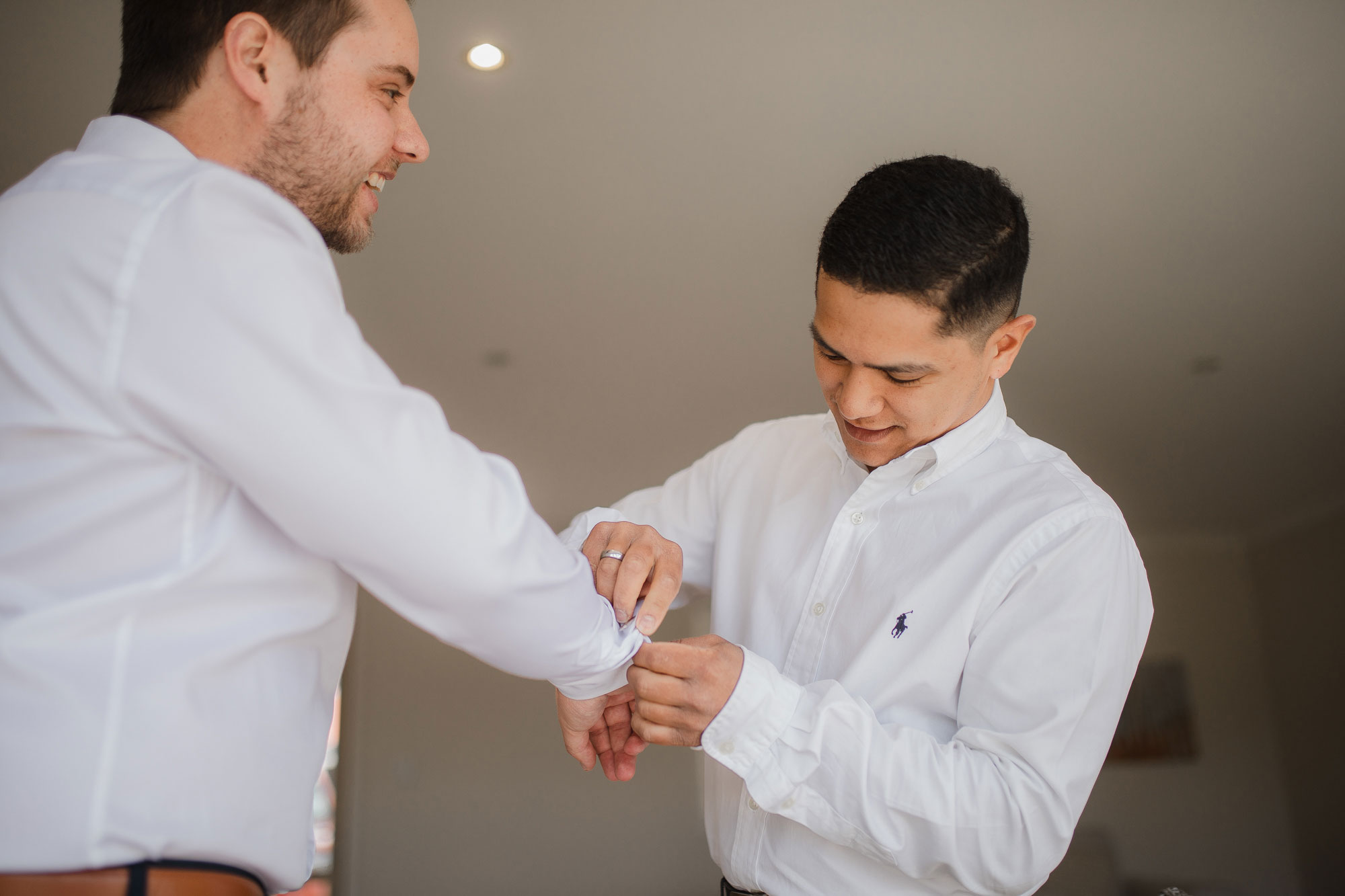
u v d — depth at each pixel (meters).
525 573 0.75
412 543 0.70
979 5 2.41
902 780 0.90
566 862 6.22
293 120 0.85
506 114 2.80
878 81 2.69
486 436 5.35
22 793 0.64
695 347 4.36
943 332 0.93
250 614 0.73
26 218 0.71
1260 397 4.89
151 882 0.66
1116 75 2.68
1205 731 6.92
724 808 1.13
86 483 0.68
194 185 0.69
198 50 0.83
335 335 0.70
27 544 0.68
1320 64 2.63
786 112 2.83
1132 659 1.00
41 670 0.65
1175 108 2.81
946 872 0.96
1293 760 6.77
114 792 0.65
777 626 1.19
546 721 6.45
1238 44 2.56
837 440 1.22
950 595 1.04
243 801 0.72
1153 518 6.91
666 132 2.91
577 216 3.34
